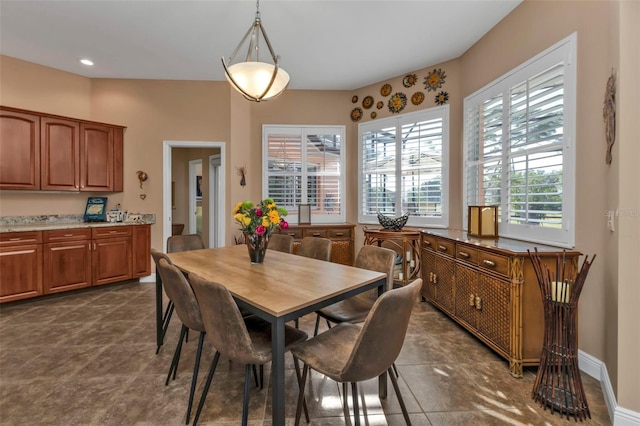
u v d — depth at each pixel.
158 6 2.68
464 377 2.00
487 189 3.06
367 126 4.57
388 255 2.08
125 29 3.05
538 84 2.42
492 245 2.28
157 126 4.32
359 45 3.35
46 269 3.43
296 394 1.84
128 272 4.04
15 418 1.61
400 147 4.21
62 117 3.72
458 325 2.83
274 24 2.95
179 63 3.82
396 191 4.26
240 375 2.04
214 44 3.34
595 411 1.67
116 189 4.18
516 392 1.83
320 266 2.11
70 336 2.59
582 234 2.06
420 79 4.00
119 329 2.74
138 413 1.66
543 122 2.36
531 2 2.51
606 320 1.83
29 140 3.50
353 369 1.22
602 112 1.90
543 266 1.94
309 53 3.54
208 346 2.45
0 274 3.15
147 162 4.31
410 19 2.86
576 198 2.11
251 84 2.13
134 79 4.27
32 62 3.76
